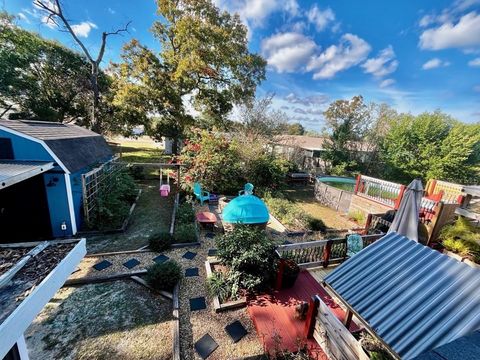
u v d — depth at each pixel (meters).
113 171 9.81
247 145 12.95
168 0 14.11
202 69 14.88
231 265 4.73
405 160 19.12
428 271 2.73
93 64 14.16
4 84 14.98
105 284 4.73
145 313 4.06
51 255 3.41
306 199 13.52
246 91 17.84
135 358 3.28
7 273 2.87
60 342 3.45
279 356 3.35
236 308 4.29
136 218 8.25
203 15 14.87
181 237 6.54
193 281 4.97
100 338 3.54
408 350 2.01
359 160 22.06
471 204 8.71
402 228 5.79
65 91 17.45
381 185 9.81
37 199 6.17
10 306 2.43
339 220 10.30
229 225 6.62
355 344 2.80
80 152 7.48
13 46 15.27
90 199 7.21
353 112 22.17
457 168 17.70
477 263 6.13
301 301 4.53
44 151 5.87
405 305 2.43
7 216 6.14
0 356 2.07
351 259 3.33
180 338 3.61
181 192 11.09
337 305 4.55
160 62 15.31
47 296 2.85
